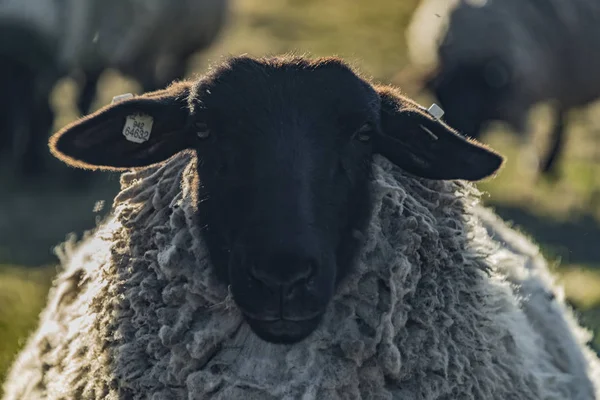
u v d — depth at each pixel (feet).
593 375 30.96
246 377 25.62
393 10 222.89
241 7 209.05
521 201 88.63
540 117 113.09
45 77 96.02
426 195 28.35
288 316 23.88
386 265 26.40
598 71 94.38
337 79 25.93
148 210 27.89
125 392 26.35
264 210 24.26
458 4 91.56
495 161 26.78
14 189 90.94
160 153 27.73
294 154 24.94
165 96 27.43
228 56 27.48
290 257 23.44
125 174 29.48
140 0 98.17
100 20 97.71
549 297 31.53
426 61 93.97
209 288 25.99
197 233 26.20
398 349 25.99
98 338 27.12
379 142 27.25
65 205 86.17
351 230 25.88
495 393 26.58
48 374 28.99
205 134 25.96
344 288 26.04
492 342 27.04
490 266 28.19
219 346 26.04
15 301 51.80
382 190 26.68
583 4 92.99
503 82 88.58
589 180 100.99
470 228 28.71
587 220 83.76
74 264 31.40
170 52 104.32
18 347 43.14
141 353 26.43
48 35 94.73
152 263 26.94
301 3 225.15
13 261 68.18
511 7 91.04
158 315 26.40
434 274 26.96
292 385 25.45
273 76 25.88
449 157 27.20
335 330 25.94
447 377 26.11
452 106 89.81
